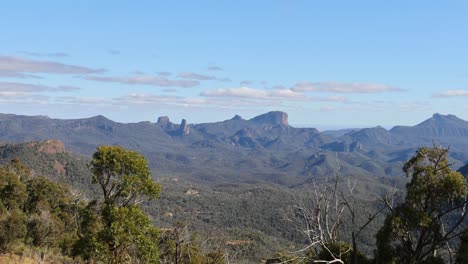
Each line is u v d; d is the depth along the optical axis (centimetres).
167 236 2241
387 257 1739
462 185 1680
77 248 2222
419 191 1716
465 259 1605
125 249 2181
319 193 1444
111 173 2289
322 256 1504
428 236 1708
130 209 2248
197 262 2002
